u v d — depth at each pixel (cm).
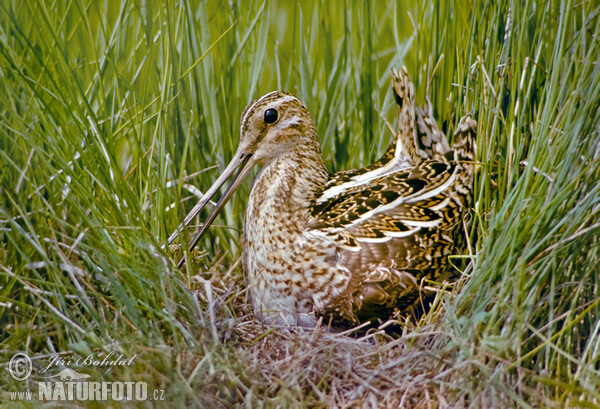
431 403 680
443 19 930
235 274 935
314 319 814
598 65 734
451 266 825
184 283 816
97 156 790
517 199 751
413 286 797
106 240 761
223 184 957
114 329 737
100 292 782
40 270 799
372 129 995
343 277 794
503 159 864
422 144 898
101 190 826
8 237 757
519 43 812
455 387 673
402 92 879
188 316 773
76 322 755
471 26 879
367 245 795
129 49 972
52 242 756
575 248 707
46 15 819
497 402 661
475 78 902
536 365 690
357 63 1031
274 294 827
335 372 727
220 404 697
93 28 1068
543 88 841
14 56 796
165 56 919
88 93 871
